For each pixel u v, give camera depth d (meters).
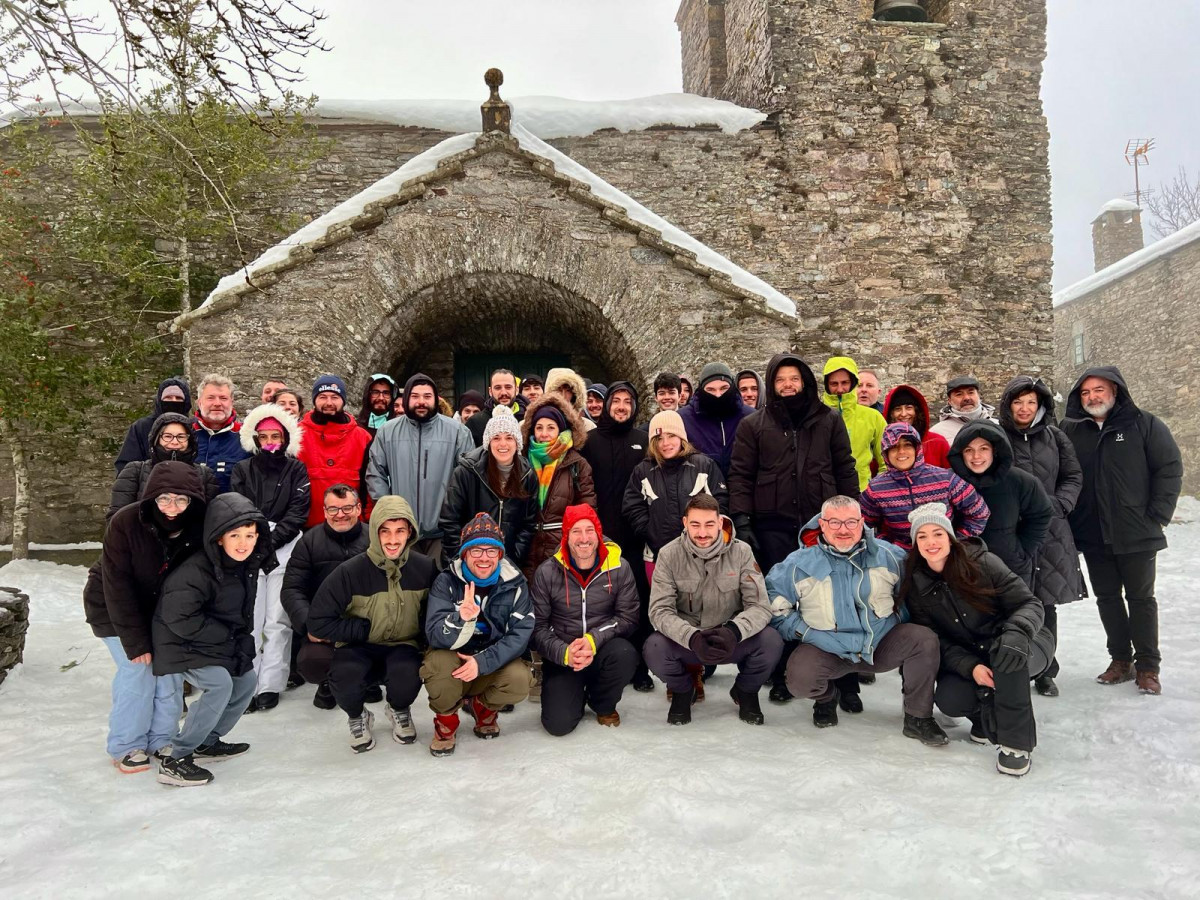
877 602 3.35
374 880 2.15
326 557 3.79
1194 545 9.47
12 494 9.04
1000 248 9.88
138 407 9.05
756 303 6.88
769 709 3.75
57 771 3.02
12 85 3.54
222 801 2.75
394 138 9.29
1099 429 4.02
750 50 10.51
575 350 9.21
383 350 6.96
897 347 9.60
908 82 9.89
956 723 3.54
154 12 3.33
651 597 3.59
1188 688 3.79
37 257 8.65
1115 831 2.40
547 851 2.29
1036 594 3.81
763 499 4.04
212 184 3.84
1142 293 17.41
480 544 3.29
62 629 5.52
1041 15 10.17
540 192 6.92
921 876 2.16
